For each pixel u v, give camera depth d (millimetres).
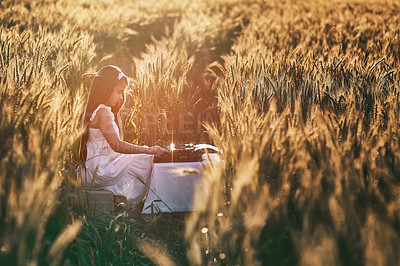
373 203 2590
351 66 6348
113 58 12031
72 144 3572
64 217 2943
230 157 3389
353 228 2385
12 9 16016
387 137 3432
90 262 3012
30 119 3352
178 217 4238
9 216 2529
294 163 3076
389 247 2109
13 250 2426
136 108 5879
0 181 2744
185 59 7797
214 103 7539
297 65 6508
